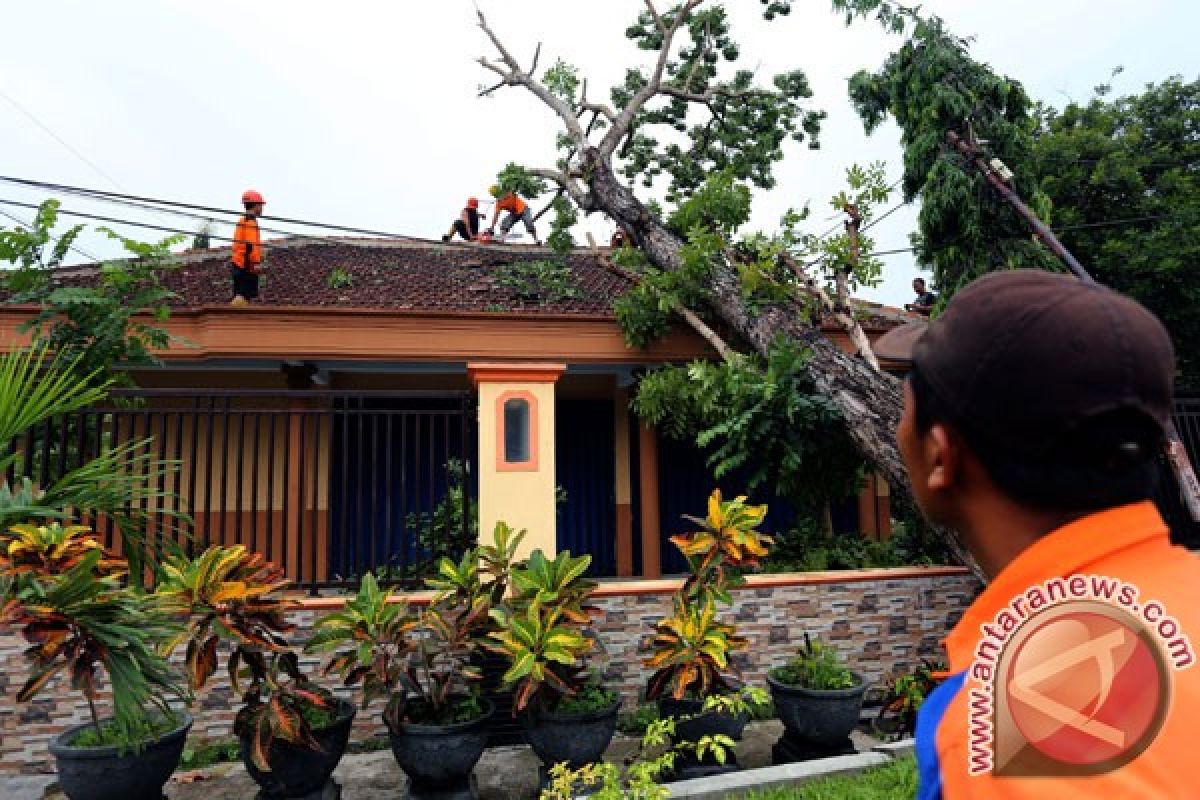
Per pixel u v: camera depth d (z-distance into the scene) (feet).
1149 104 46.75
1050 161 44.32
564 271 36.01
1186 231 39.11
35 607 10.71
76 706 15.71
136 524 13.94
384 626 13.23
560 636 13.43
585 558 14.52
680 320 28.14
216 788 14.49
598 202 33.30
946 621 20.72
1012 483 2.04
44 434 16.16
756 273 24.38
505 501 18.19
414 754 12.81
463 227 43.29
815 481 23.72
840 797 11.22
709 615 14.03
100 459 12.68
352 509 28.99
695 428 26.94
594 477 33.83
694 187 41.78
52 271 20.92
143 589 13.58
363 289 31.27
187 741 16.06
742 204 27.96
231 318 24.49
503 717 16.35
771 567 22.90
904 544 25.32
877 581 20.35
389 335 25.70
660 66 35.83
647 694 14.10
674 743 13.96
